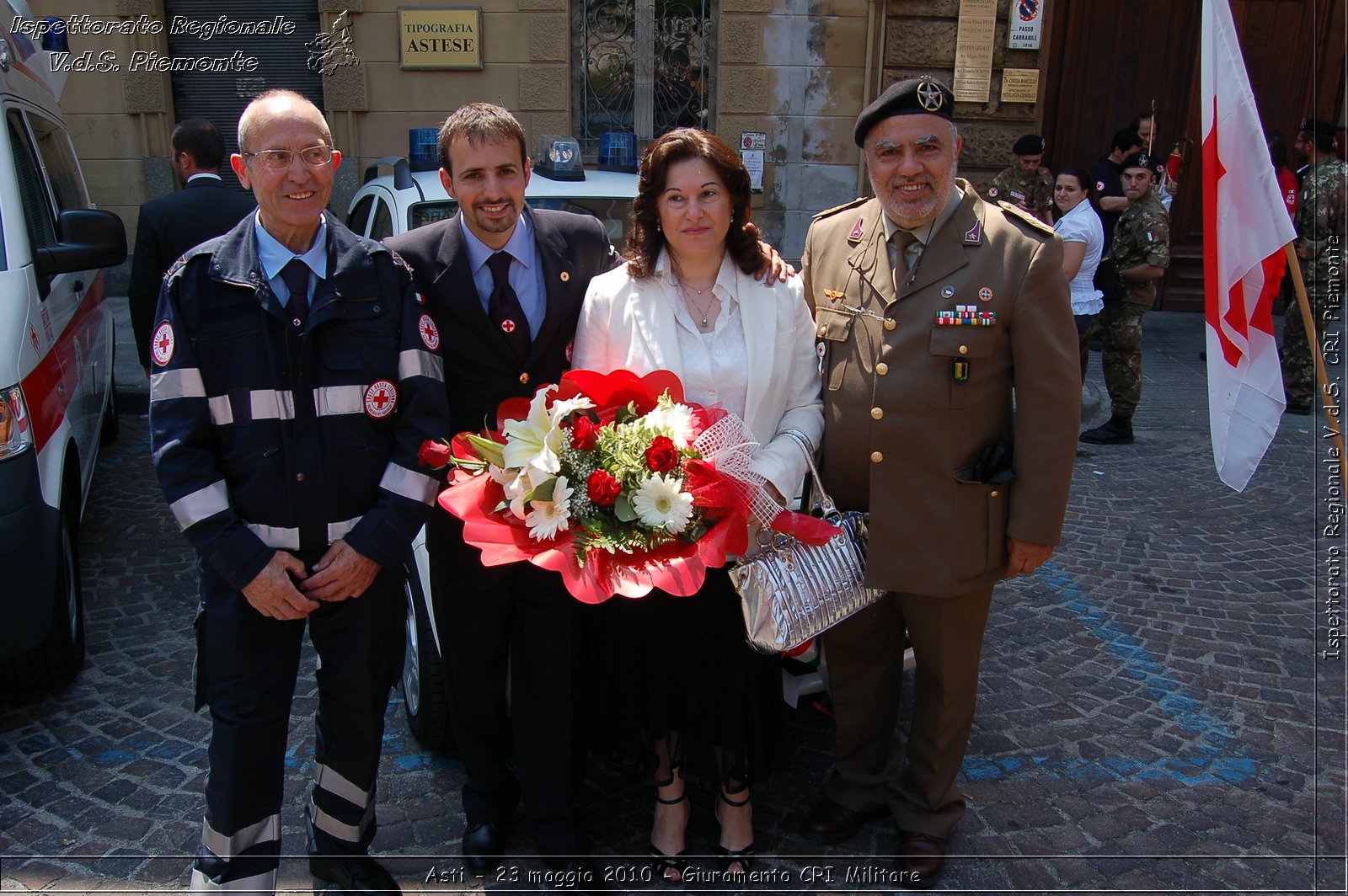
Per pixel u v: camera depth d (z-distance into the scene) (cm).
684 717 267
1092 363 925
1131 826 300
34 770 321
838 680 287
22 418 327
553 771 270
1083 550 510
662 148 244
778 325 257
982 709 365
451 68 894
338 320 235
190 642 406
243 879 240
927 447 252
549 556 225
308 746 337
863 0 888
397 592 255
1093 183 854
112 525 525
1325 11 987
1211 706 368
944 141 239
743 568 246
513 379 265
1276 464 648
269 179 224
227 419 233
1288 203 886
